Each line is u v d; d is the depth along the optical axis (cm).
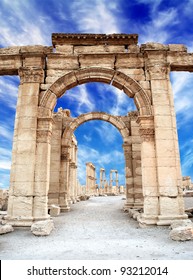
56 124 1939
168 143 1057
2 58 1193
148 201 1009
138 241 732
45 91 1141
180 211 989
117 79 1176
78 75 1178
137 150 1845
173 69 1219
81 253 604
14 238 792
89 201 2775
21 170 1030
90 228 974
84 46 1244
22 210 985
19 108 1119
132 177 1806
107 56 1207
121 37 1231
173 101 1141
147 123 1095
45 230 831
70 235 840
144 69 1195
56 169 1820
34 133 1073
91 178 4566
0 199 1781
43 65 1197
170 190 1003
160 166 1029
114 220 1189
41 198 1009
